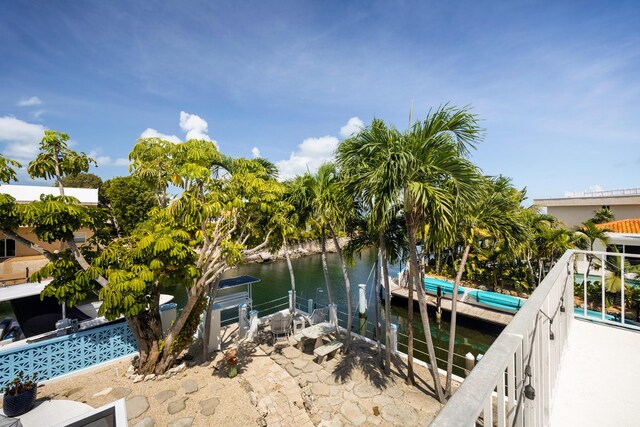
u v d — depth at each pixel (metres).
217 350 9.30
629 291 12.37
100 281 6.86
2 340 9.34
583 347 3.16
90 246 7.82
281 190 8.26
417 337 13.43
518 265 17.48
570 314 3.63
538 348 1.72
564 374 2.70
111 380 7.40
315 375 7.92
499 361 0.92
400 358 9.03
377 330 8.68
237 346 9.73
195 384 7.28
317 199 8.40
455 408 0.67
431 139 5.86
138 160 7.59
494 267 17.89
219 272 8.22
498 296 14.68
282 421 6.12
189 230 8.44
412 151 5.88
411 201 5.91
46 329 9.27
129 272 6.55
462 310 14.19
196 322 8.64
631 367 2.75
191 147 7.45
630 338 3.33
